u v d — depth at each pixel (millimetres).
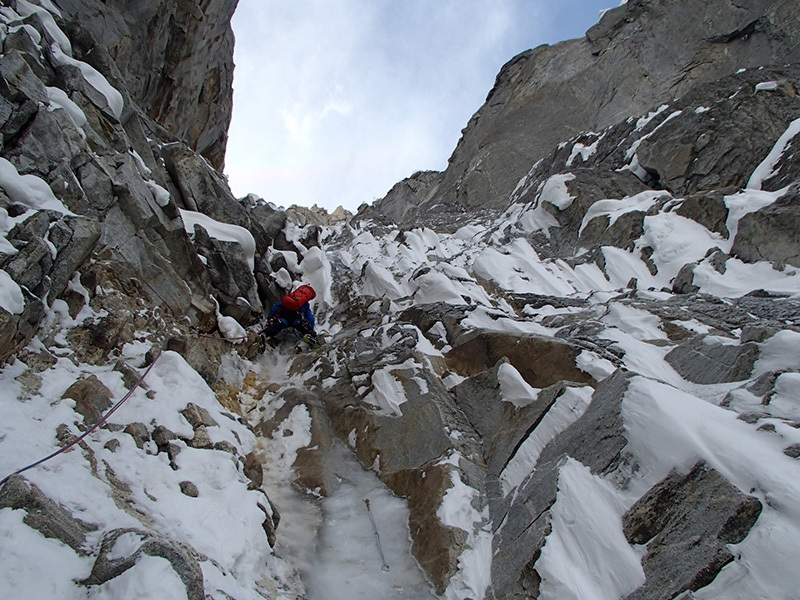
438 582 4191
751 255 9188
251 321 8562
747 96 13242
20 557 2736
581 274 11164
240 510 4258
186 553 3004
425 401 6301
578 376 6168
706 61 20469
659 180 13914
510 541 4246
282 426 6480
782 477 3221
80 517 3180
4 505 2930
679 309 7473
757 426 3775
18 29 5934
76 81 6543
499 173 22828
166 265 6797
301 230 12281
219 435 5008
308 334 8508
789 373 4371
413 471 5430
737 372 5215
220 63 15742
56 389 4320
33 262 4422
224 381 6984
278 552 4484
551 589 3549
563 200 14055
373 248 14266
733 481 3406
